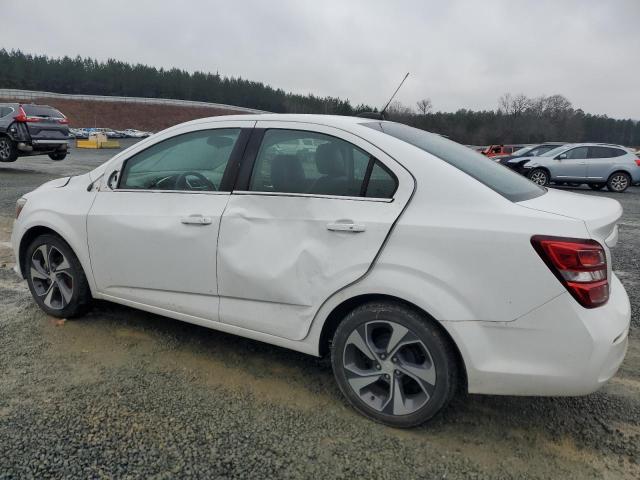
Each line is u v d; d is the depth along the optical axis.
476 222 2.23
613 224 2.27
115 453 2.26
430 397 2.37
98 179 3.39
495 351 2.22
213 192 2.90
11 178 12.28
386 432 2.48
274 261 2.64
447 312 2.23
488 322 2.20
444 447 2.38
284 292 2.63
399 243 2.34
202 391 2.80
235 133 2.95
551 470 2.24
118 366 3.05
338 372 2.62
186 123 3.17
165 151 3.17
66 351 3.22
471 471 2.22
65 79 106.00
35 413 2.54
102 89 109.00
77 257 3.48
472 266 2.21
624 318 2.26
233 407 2.66
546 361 2.16
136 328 3.59
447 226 2.26
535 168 15.96
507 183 2.59
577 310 2.10
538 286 2.12
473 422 2.59
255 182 2.80
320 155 2.66
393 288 2.33
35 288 3.72
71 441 2.33
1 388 2.76
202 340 3.43
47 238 3.56
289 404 2.71
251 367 3.09
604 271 2.16
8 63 100.69
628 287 4.86
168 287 3.07
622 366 3.21
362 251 2.41
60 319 3.68
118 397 2.71
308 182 2.66
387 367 2.47
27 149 14.25
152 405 2.65
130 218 3.13
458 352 2.34
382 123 2.94
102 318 3.74
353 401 2.60
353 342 2.54
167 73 117.50
